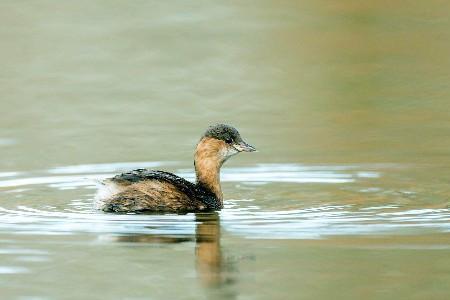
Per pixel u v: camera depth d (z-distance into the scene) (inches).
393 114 858.8
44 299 433.1
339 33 1032.2
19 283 453.4
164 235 528.7
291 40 1014.4
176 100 897.5
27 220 558.6
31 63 980.6
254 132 812.0
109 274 465.4
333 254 488.7
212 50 996.6
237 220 557.0
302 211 575.8
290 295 435.2
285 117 853.8
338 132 809.5
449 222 542.3
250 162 733.3
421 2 1109.1
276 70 954.1
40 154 753.6
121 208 578.9
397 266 469.7
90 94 912.3
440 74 935.7
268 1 1131.3
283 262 479.2
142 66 976.9
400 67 954.1
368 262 476.1
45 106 885.2
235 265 476.1
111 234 530.0
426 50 983.6
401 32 1029.8
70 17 1090.7
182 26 1061.1
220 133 613.9
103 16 1095.6
